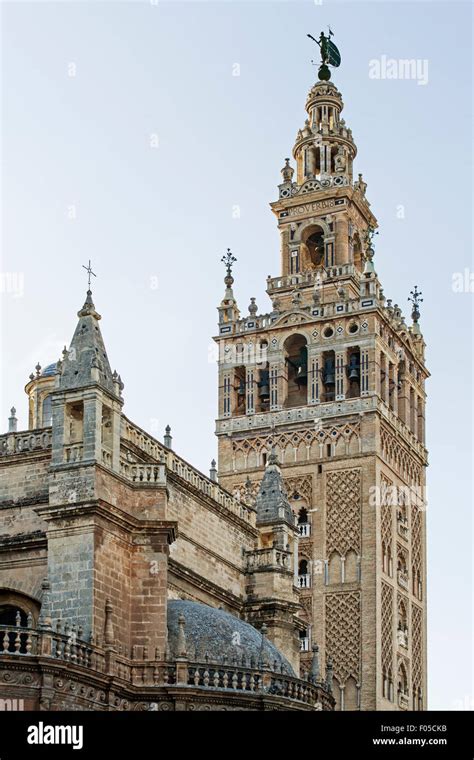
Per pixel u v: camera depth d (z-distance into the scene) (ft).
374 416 367.25
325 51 429.38
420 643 382.22
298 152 418.72
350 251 402.93
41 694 208.64
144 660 233.14
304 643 356.38
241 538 302.45
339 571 359.66
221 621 249.14
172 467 278.26
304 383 387.96
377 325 375.66
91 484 232.32
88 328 243.81
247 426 382.42
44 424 327.88
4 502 250.16
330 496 366.63
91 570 228.43
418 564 389.39
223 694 232.53
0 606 245.04
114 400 241.96
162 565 239.50
